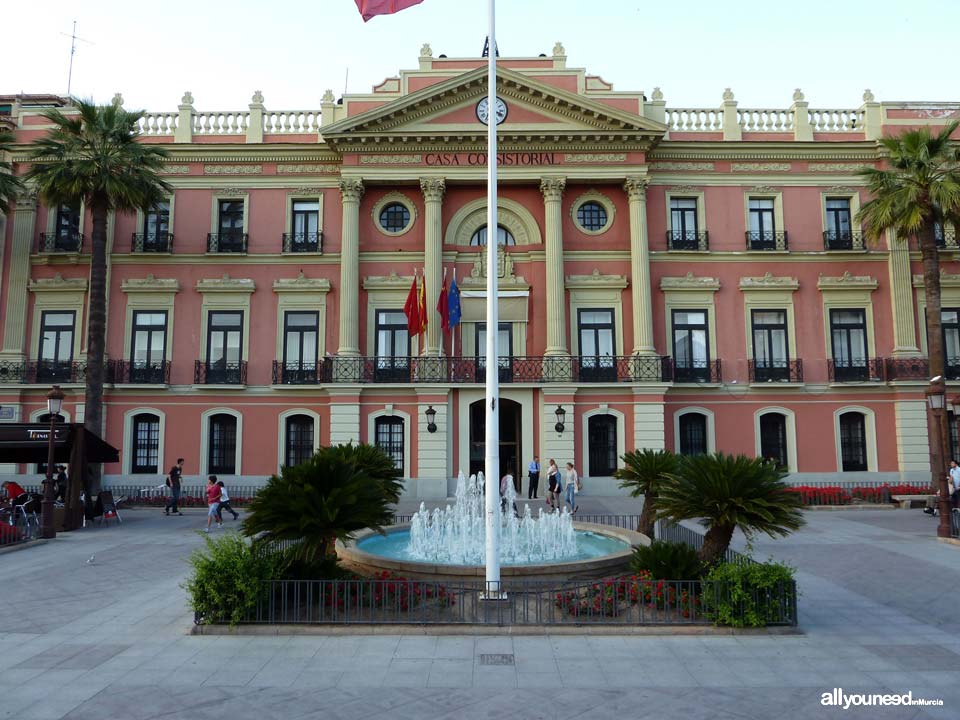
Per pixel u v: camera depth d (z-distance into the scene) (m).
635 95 28.81
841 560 14.58
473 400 27.06
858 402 28.14
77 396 27.86
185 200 29.02
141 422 28.06
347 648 8.49
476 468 27.95
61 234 29.14
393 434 27.42
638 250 27.98
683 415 28.30
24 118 29.56
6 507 19.31
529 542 14.57
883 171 25.28
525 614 9.38
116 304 28.47
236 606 9.20
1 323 28.30
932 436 25.75
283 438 27.84
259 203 29.12
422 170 28.34
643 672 7.68
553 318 27.66
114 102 25.55
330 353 28.30
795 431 27.97
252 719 6.48
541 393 27.12
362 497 10.38
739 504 9.67
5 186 25.44
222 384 27.75
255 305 28.61
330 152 28.94
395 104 27.58
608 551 13.37
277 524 9.92
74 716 6.55
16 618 10.07
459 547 14.01
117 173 24.09
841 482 27.59
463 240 29.12
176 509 23.05
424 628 9.13
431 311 27.73
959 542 16.31
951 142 28.62
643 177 28.22
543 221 29.08
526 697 6.99
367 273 28.86
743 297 28.75
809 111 29.83
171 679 7.51
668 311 28.62
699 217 29.14
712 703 6.85
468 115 28.36
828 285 28.62
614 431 27.48
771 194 29.28
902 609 10.54
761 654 8.30
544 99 28.03
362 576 11.03
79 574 13.28
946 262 29.20
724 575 9.39
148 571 13.57
